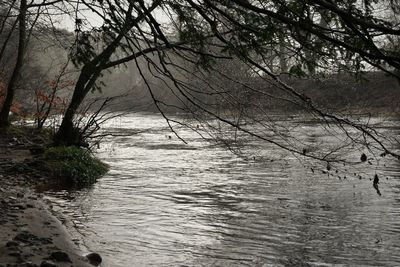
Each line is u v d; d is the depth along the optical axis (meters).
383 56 3.15
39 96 23.78
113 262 7.01
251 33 4.03
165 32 4.85
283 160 17.20
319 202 11.15
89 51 5.09
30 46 28.31
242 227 9.08
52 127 23.69
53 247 7.09
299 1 3.48
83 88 17.70
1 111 24.55
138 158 19.69
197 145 24.62
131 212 10.19
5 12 9.80
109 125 37.84
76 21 4.94
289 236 8.49
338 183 13.34
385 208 10.49
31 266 5.96
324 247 7.88
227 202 11.25
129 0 4.04
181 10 4.37
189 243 8.07
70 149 15.90
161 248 7.79
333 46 3.77
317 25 3.39
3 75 27.78
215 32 4.00
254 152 18.39
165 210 10.41
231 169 16.42
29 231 7.80
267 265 7.06
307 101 4.31
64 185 13.22
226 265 7.02
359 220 9.56
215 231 8.80
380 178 13.79
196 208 10.62
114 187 13.18
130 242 8.05
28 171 14.14
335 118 4.35
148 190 12.73
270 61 4.46
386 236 8.47
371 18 3.39
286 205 10.89
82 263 6.68
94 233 8.51
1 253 6.41
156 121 42.50
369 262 7.18
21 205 9.58
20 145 19.39
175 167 17.08
